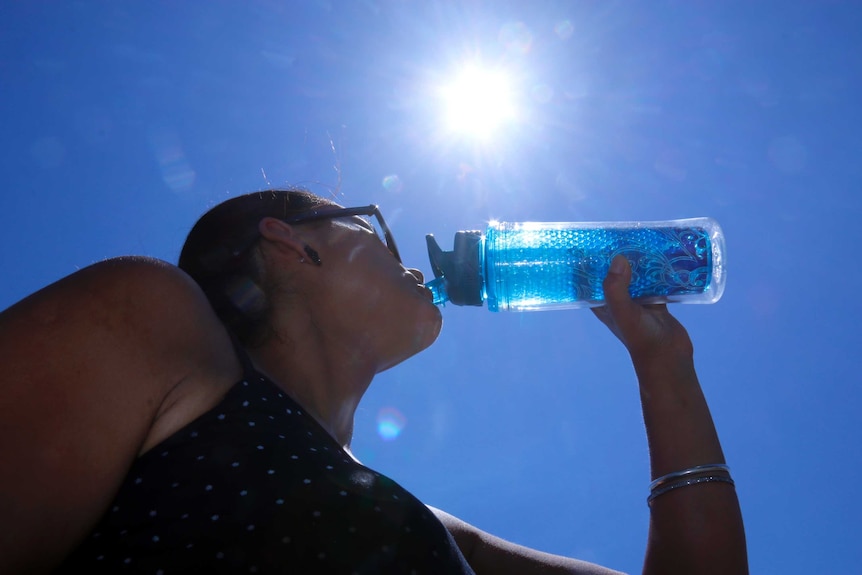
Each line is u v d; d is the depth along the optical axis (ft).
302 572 1.13
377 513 1.23
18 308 1.17
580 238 2.18
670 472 1.76
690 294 2.07
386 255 1.79
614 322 1.97
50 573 1.12
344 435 1.68
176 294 1.30
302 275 1.67
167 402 1.23
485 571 1.93
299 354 1.61
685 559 1.67
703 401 1.86
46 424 1.08
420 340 1.77
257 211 1.70
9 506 1.02
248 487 1.18
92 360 1.15
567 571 1.92
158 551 1.13
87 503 1.11
